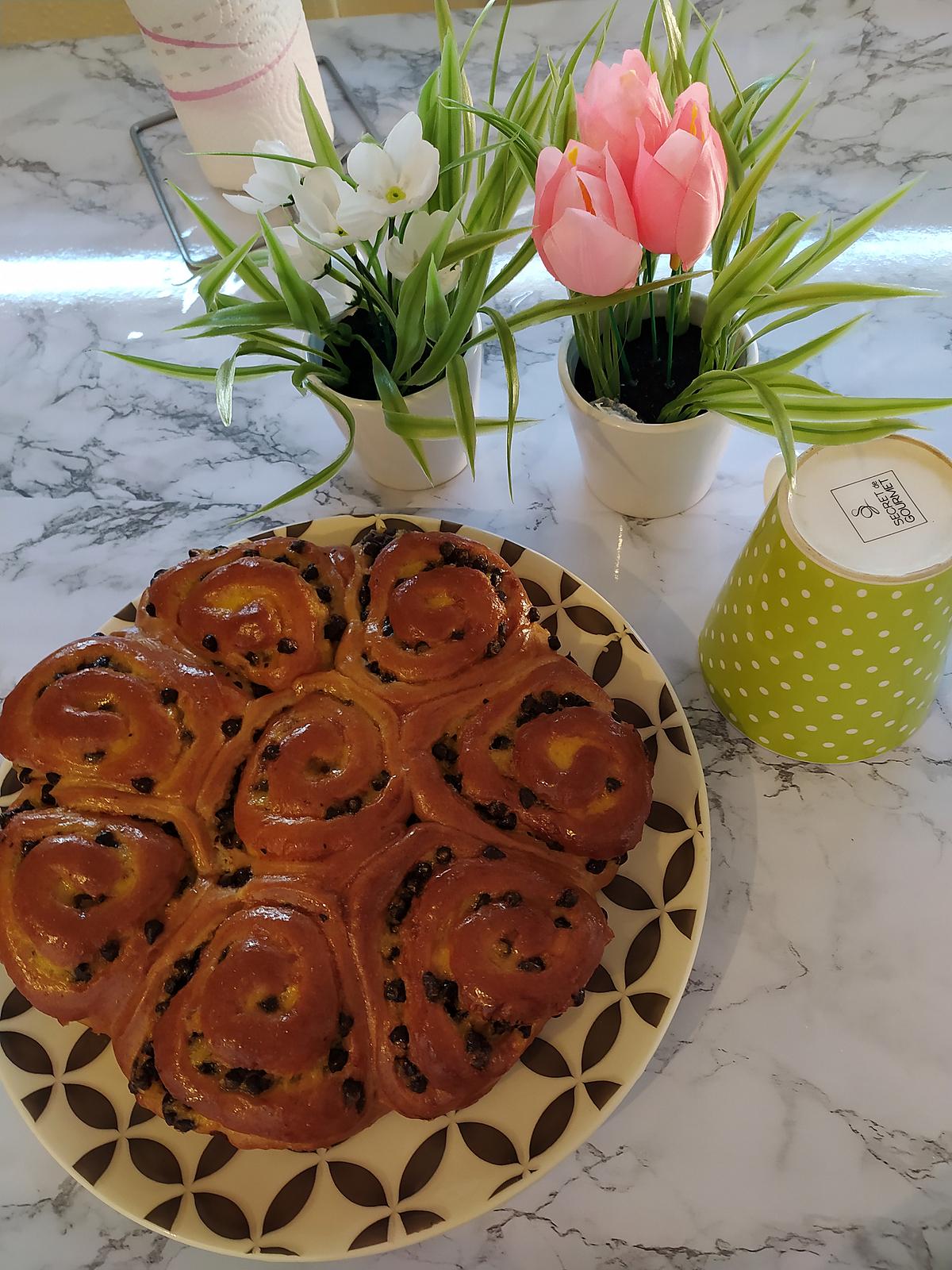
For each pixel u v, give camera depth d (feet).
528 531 1.54
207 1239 1.03
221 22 1.51
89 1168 1.08
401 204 1.06
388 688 1.20
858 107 1.81
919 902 1.26
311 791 1.13
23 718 1.21
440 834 1.12
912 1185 1.12
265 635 1.21
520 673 1.21
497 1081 1.08
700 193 0.91
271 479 1.62
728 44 1.90
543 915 1.06
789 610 1.04
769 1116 1.16
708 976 1.24
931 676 1.12
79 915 1.09
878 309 1.62
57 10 2.22
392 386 1.20
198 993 1.07
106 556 1.58
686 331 1.36
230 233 1.81
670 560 1.50
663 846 1.18
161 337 1.75
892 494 1.00
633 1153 1.16
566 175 0.93
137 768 1.17
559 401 1.63
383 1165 1.07
